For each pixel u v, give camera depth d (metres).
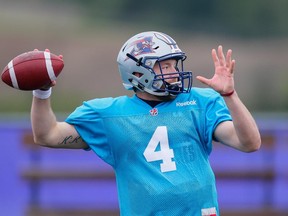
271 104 85.56
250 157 29.53
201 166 15.93
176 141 15.90
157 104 16.20
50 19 105.56
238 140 15.52
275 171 29.52
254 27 107.94
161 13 112.00
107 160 16.23
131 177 15.93
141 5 113.69
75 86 84.00
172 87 15.98
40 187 29.72
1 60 89.38
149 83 15.98
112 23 107.81
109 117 16.14
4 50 91.31
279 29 108.06
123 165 16.05
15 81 15.57
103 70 88.25
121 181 16.12
